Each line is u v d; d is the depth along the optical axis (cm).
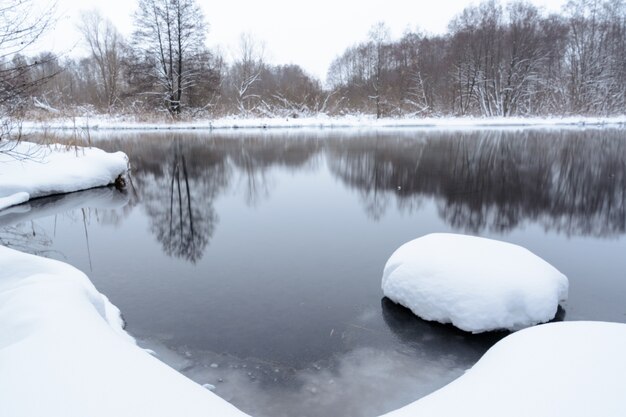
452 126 3164
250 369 349
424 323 410
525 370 206
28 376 184
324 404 305
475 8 4225
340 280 537
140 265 607
